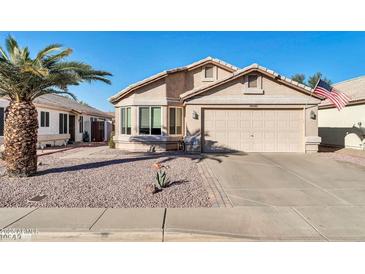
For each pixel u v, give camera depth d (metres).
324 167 11.34
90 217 5.62
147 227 5.16
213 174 9.80
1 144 15.70
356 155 14.85
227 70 18.84
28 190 7.47
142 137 17.42
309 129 15.90
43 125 20.44
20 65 8.80
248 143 16.20
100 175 9.36
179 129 18.30
